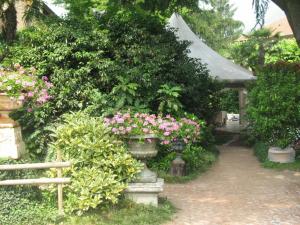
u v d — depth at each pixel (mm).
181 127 9570
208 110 14164
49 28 10992
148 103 11172
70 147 6461
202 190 8492
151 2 10555
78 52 10797
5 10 11938
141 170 6656
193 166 10203
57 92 10555
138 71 10867
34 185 6184
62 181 5969
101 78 10938
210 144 13828
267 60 22797
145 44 11445
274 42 25469
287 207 7152
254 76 17547
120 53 11359
